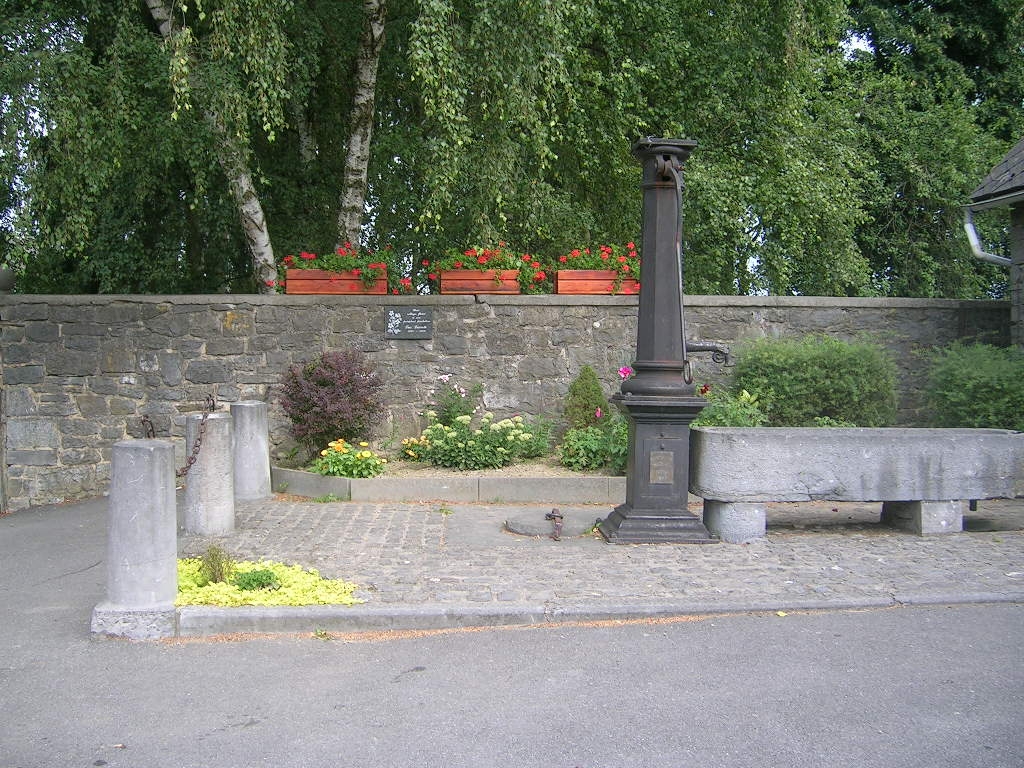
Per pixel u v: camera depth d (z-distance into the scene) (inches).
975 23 774.5
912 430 311.7
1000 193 414.3
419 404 412.5
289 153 545.0
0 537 321.1
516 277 419.5
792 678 175.2
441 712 161.9
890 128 701.9
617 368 417.1
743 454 276.1
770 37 532.1
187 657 190.4
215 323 406.9
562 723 157.0
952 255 727.7
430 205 398.9
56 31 388.5
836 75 631.8
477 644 195.9
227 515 294.2
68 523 346.0
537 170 500.1
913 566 248.1
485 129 418.6
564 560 254.8
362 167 467.8
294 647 195.6
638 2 498.0
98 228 519.8
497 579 235.3
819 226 577.6
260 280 451.5
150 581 204.2
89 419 400.5
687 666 181.8
